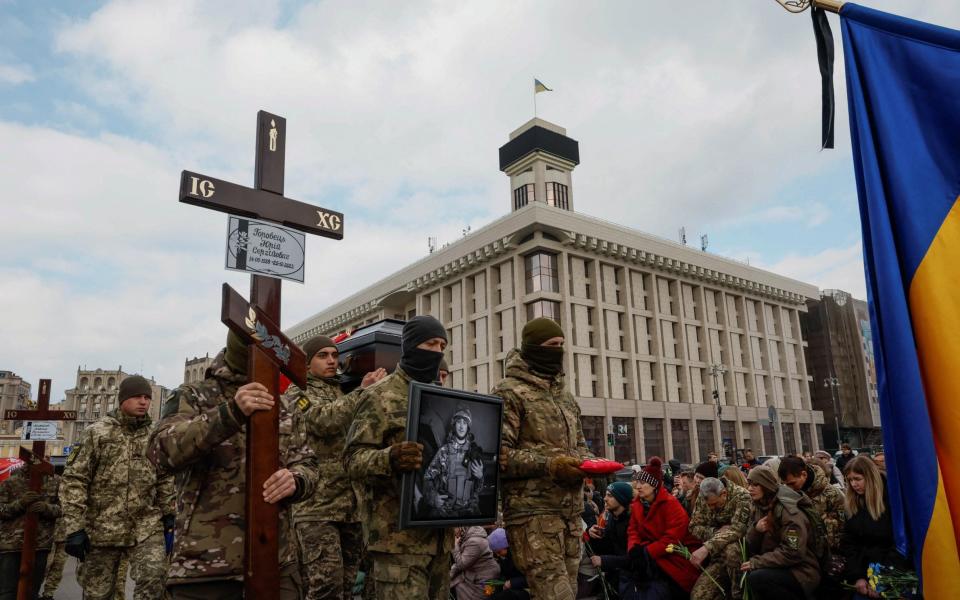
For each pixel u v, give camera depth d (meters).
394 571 3.29
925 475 3.19
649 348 58.12
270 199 3.80
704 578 6.32
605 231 54.94
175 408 3.19
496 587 6.40
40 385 9.90
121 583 5.98
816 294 77.25
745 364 66.25
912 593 4.92
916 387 3.27
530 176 60.44
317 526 4.84
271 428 2.91
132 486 5.89
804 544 5.55
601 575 6.68
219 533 3.08
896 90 3.68
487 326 54.84
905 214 3.52
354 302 74.31
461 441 3.53
